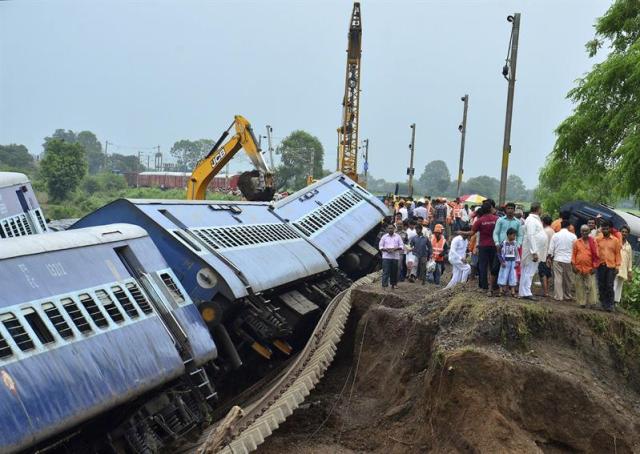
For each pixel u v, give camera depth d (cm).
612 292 1689
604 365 1500
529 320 1494
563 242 1745
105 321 1311
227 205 2311
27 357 1115
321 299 2356
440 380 1384
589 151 2391
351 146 5947
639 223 3212
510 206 1653
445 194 18350
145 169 15038
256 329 1866
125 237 1563
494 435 1302
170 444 1484
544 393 1352
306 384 1589
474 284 1920
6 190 2030
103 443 1370
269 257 2109
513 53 2389
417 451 1405
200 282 1762
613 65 2230
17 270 1207
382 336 1875
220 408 1808
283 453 1468
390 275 2183
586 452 1330
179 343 1502
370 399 1750
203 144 16188
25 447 1048
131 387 1280
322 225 2762
